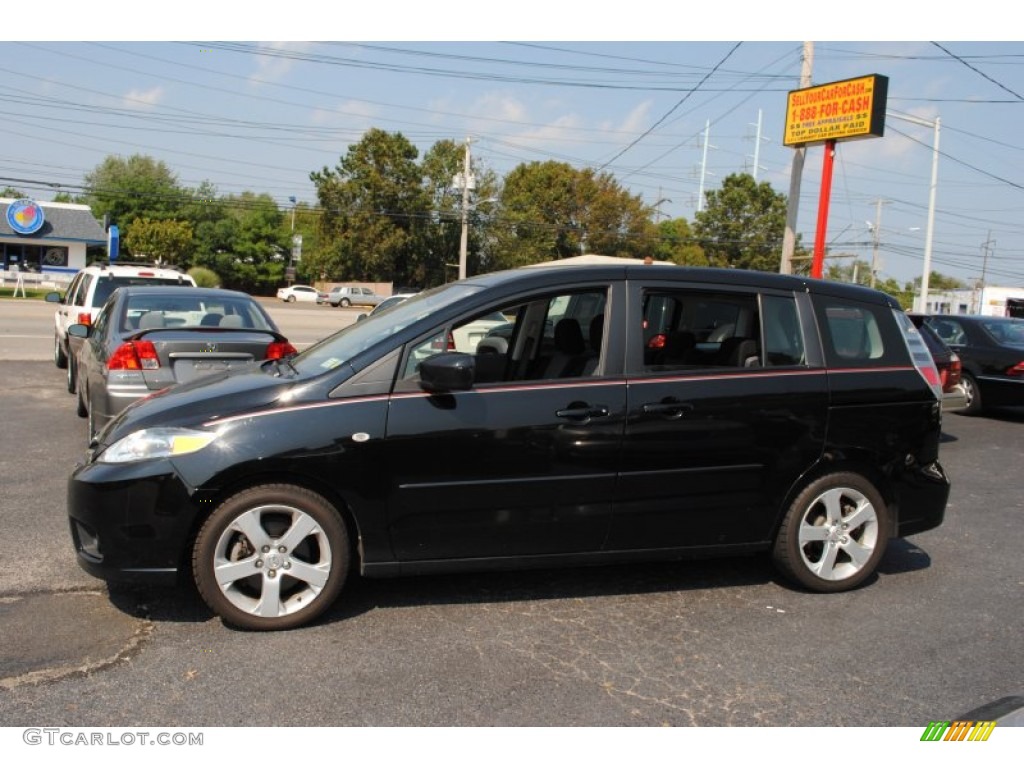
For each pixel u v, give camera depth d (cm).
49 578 432
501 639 383
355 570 458
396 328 416
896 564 515
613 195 6719
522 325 468
